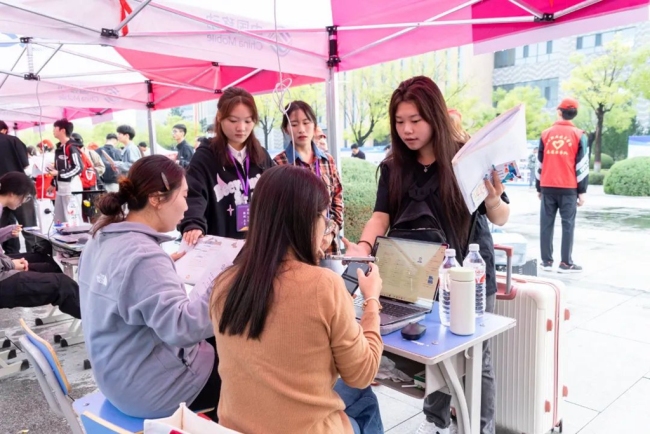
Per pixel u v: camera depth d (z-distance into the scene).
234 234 2.34
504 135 1.57
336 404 1.12
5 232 3.39
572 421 2.25
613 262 5.19
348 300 1.10
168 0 2.79
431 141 1.76
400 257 1.76
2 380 2.86
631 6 2.27
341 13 3.29
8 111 7.20
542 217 4.90
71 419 1.51
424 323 1.62
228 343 1.09
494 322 1.61
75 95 5.41
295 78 4.55
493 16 2.76
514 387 2.09
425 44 3.11
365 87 12.65
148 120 6.18
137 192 1.49
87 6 2.51
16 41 3.88
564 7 2.51
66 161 5.04
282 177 1.10
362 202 5.39
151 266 1.38
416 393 1.55
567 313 2.13
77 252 3.27
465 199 1.55
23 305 2.84
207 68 5.05
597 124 12.59
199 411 1.56
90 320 1.46
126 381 1.43
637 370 2.73
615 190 11.31
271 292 1.04
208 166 2.27
